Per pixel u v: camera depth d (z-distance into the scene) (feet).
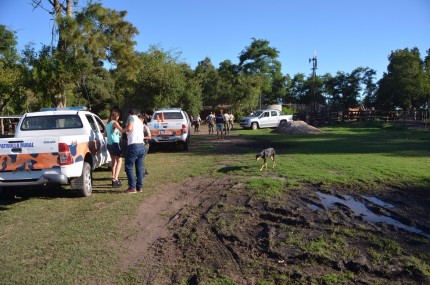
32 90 59.88
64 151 22.49
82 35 59.77
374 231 17.15
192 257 14.96
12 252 15.53
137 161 26.18
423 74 167.73
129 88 107.55
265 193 24.06
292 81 293.64
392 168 32.01
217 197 24.04
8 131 88.84
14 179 22.49
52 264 14.34
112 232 17.88
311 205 21.66
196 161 40.19
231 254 15.14
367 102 246.68
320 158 38.81
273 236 16.75
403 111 128.67
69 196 25.14
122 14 68.33
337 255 14.58
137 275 13.48
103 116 166.09
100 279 13.19
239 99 164.76
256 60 215.72
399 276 12.87
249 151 48.37
